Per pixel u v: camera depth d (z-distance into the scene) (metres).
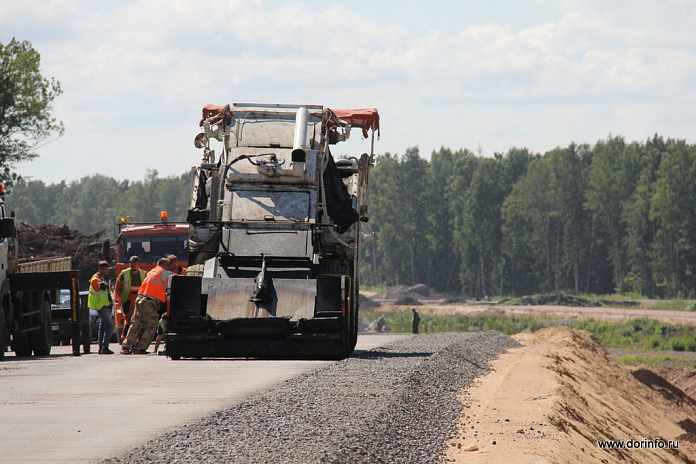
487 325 166.62
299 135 39.66
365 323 162.88
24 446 16.39
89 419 19.55
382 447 17.02
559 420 24.44
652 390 72.69
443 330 161.75
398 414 20.67
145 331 43.56
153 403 22.16
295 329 34.19
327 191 40.56
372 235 45.41
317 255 37.22
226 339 34.47
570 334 73.62
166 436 16.91
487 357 44.59
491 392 28.88
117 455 15.42
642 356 123.88
